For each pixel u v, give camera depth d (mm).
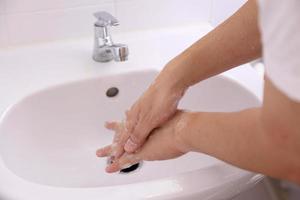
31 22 705
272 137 278
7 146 555
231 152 341
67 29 733
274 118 267
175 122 446
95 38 679
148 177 657
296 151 266
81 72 667
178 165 660
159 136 476
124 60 664
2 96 604
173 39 763
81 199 407
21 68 671
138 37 764
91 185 644
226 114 363
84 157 686
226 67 480
